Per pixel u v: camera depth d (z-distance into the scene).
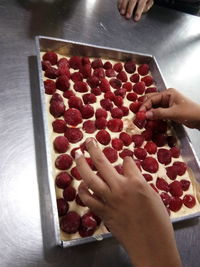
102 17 1.02
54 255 0.55
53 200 0.55
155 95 0.80
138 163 0.71
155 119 0.78
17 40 0.83
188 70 1.01
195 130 0.86
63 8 0.98
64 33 0.91
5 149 0.64
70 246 0.55
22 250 0.54
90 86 0.81
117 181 0.44
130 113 0.82
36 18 0.91
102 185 0.44
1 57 0.79
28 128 0.69
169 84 0.95
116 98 0.80
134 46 1.00
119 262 0.59
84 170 0.46
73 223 0.58
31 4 0.94
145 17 1.11
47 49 0.82
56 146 0.67
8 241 0.54
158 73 0.88
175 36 1.10
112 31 1.00
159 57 1.01
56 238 0.52
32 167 0.63
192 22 1.17
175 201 0.68
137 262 0.43
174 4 1.23
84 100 0.78
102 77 0.83
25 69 0.78
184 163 0.76
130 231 0.43
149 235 0.43
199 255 0.65
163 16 1.15
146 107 0.79
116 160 0.70
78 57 0.83
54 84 0.76
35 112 0.72
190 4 1.24
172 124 0.81
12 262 0.53
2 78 0.75
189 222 0.69
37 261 0.54
